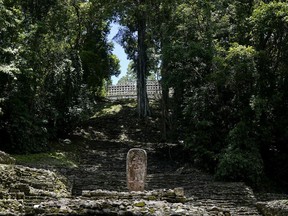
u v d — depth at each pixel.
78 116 22.47
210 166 17.83
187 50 19.31
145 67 28.47
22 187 10.95
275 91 17.88
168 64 20.30
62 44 22.77
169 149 21.05
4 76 17.84
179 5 21.17
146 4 23.39
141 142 24.70
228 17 20.16
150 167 18.66
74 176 15.20
